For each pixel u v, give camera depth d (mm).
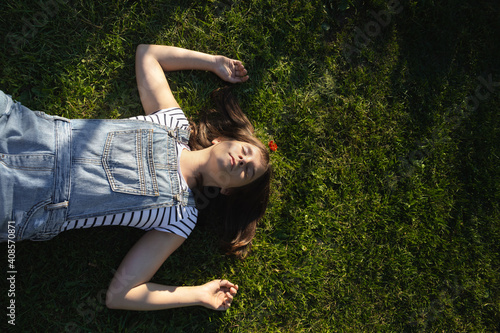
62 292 1752
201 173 1750
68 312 1751
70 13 1852
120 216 1536
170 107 1786
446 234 2312
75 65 1860
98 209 1480
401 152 2295
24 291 1703
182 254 1925
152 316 1840
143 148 1589
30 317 1702
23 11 1790
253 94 2102
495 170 2393
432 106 2363
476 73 2457
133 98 1923
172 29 1996
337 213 2164
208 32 2057
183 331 1881
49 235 1458
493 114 2443
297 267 2088
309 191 2131
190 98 2010
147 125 1643
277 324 2025
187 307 1898
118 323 1797
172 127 1732
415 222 2258
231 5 2096
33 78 1806
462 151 2393
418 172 2301
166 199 1603
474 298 2279
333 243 2154
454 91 2396
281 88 2156
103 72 1896
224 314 1938
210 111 1993
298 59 2199
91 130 1525
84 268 1787
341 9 2244
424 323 2201
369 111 2273
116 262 1821
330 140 2207
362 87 2285
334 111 2217
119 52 1905
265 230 2068
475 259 2322
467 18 2443
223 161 1681
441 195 2305
